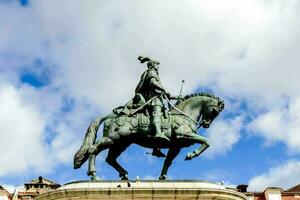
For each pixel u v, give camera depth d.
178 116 8.78
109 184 7.57
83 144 8.54
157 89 8.83
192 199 7.48
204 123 9.09
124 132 8.52
